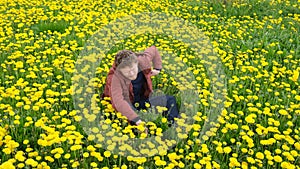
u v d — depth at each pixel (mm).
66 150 3520
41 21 6836
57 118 3918
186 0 8367
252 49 6059
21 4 7840
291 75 5176
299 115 4203
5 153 3336
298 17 7793
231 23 7199
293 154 3465
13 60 5297
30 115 4004
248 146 3654
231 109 4359
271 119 3893
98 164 3441
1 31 6270
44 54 5414
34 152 3342
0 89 4363
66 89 4590
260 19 7664
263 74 5258
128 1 8336
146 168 3344
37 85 4402
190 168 3338
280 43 6246
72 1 8148
